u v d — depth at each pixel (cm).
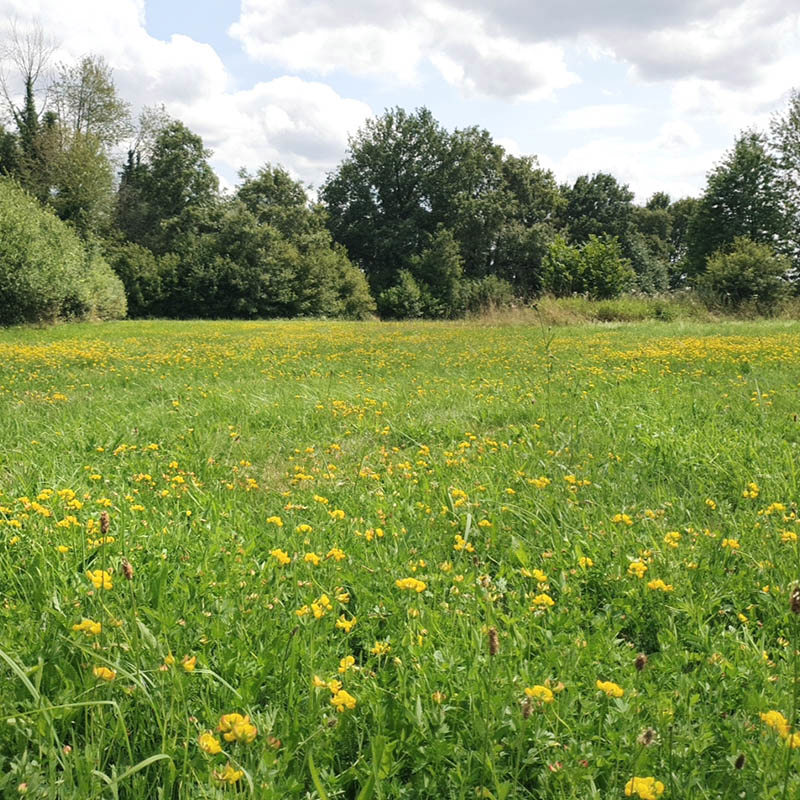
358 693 212
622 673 231
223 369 1110
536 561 334
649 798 154
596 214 6444
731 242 4331
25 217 2472
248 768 178
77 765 175
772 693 216
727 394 734
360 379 948
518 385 844
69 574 290
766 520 368
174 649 236
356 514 394
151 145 5481
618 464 489
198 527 359
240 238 4778
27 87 4494
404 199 6291
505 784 173
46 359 1248
